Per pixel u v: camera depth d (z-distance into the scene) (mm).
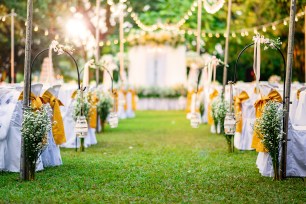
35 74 24047
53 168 7410
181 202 5410
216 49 22281
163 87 25391
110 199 5543
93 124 10586
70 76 28156
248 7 19453
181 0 21641
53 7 22625
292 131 6719
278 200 5480
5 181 6414
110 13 25016
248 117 9422
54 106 7633
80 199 5520
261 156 7070
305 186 6188
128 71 26344
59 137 7645
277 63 21078
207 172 7141
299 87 8703
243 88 9461
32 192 5824
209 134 12461
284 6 16047
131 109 19297
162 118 18531
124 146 10094
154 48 25703
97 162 7977
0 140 6941
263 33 18688
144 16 23750
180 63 26094
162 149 9602
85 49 22875
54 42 7031
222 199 5535
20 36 21719
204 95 15617
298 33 15758
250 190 6004
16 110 7055
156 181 6492
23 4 21328
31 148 6414
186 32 20750
